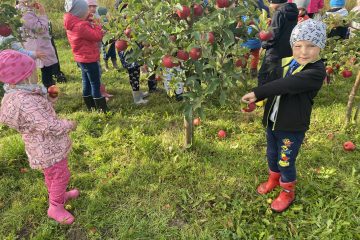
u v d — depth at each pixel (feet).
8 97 7.98
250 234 8.90
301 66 7.83
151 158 11.93
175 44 8.76
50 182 9.14
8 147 12.15
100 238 9.09
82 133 13.64
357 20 11.38
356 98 15.56
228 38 8.39
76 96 17.69
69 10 13.08
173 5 8.18
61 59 24.07
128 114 15.43
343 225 8.95
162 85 18.30
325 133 13.06
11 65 7.64
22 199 10.41
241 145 12.48
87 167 11.78
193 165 11.49
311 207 9.62
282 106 8.21
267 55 13.76
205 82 8.88
